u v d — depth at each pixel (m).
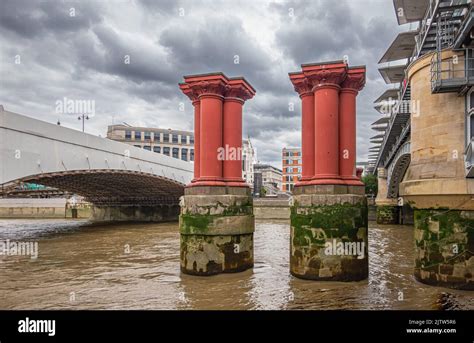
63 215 66.00
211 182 13.94
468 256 11.08
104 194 52.84
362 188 12.97
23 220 60.03
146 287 12.66
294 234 13.14
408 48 27.16
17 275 15.45
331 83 12.76
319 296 10.91
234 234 13.91
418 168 12.21
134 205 57.28
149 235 32.47
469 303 10.02
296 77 13.96
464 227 11.13
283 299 10.73
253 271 14.49
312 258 12.49
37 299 11.49
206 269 13.63
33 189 51.62
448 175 11.25
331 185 12.45
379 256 18.84
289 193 84.25
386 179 46.81
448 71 11.02
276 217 50.94
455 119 11.30
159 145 96.12
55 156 25.44
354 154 13.15
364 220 12.74
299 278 12.83
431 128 11.81
